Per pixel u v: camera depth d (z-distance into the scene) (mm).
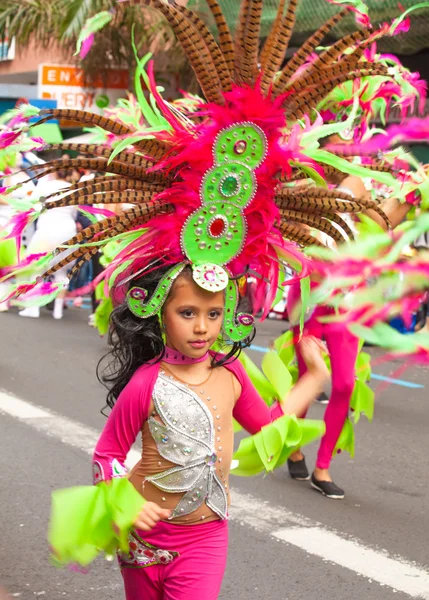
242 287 2883
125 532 2500
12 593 3822
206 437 2666
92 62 13859
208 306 2625
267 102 2514
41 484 5172
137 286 2633
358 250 2355
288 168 2555
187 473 2646
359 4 2619
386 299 2309
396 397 8234
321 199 2635
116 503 2494
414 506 5133
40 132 2559
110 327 2824
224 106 2521
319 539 4527
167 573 2682
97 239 2527
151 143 2516
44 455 5750
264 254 2672
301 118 2578
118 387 2775
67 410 7008
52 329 11438
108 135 2721
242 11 2514
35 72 20594
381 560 4289
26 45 16219
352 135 4383
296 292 4555
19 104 2521
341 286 2389
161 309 2654
